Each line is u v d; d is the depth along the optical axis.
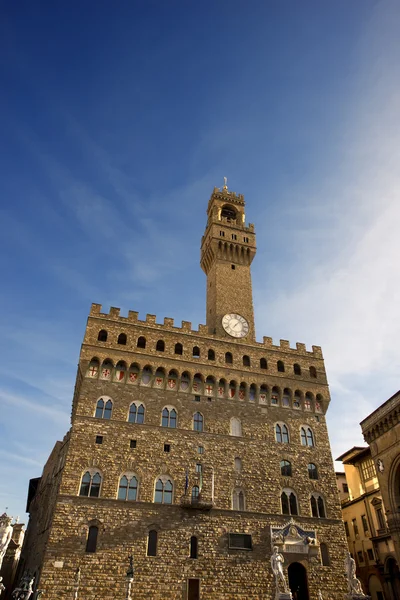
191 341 69.88
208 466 61.09
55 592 47.94
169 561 53.22
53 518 51.97
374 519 73.56
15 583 86.75
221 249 84.06
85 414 59.19
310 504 63.41
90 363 62.84
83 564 50.12
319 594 56.25
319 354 77.44
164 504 56.41
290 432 68.06
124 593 49.94
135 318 68.38
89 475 55.72
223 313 76.56
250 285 81.81
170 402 64.06
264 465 63.97
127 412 61.19
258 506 60.56
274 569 51.09
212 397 66.69
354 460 81.56
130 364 64.19
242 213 91.62
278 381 71.56
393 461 62.41
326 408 72.25
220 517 58.06
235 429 65.62
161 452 59.94
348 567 52.91
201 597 52.47
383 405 64.38
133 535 53.38
